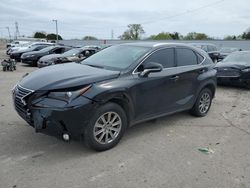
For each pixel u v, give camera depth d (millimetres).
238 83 10203
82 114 4070
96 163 4094
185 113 6789
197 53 6375
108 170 3908
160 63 5391
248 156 4508
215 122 6203
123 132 4719
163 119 6258
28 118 4223
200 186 3590
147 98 5023
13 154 4281
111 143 4559
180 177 3787
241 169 4066
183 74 5742
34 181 3574
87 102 4082
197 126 5883
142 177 3756
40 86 4137
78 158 4227
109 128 4508
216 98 8742
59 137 4180
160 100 5309
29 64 18203
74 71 4668
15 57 20672
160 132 5445
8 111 6469
